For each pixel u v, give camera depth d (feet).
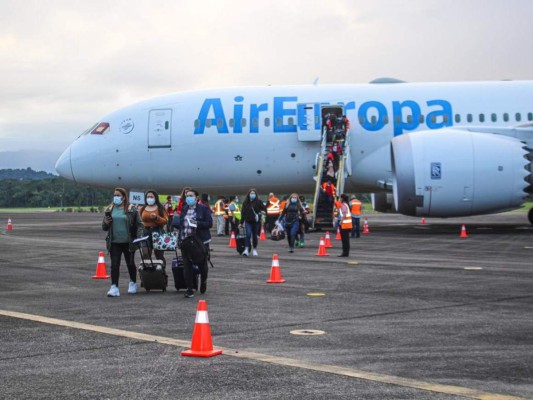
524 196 94.17
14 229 135.85
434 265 58.08
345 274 52.70
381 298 40.32
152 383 22.56
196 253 42.14
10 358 26.25
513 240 86.38
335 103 104.88
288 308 37.19
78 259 67.46
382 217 199.72
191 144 104.83
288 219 73.36
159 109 106.63
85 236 107.34
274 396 20.94
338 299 40.16
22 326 32.73
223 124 104.53
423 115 104.06
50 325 32.96
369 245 80.84
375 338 29.14
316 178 105.40
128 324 33.17
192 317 35.01
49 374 23.85
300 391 21.44
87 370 24.34
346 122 102.83
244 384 22.29
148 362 25.38
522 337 29.04
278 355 26.23
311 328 31.50
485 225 127.24
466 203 94.07
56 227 145.28
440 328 31.12
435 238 91.71
